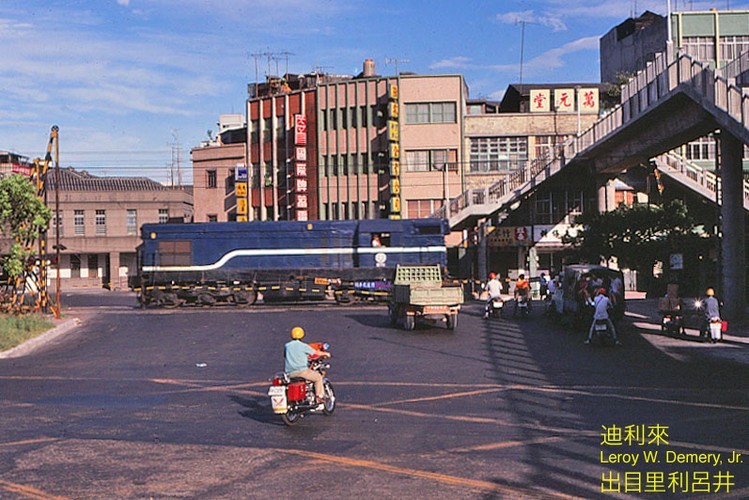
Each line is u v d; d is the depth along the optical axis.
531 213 53.75
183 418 12.68
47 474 9.21
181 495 8.29
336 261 40.28
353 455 9.96
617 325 28.30
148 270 40.38
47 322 31.02
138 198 72.00
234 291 40.22
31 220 36.03
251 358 20.80
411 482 8.66
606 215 37.00
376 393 14.91
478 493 8.23
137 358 21.20
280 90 66.12
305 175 60.84
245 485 8.63
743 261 29.52
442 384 15.96
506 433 11.20
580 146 44.66
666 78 30.47
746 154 48.09
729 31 58.12
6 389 16.08
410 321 27.16
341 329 27.80
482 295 48.22
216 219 66.19
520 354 20.91
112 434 11.46
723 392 14.80
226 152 65.62
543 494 8.20
